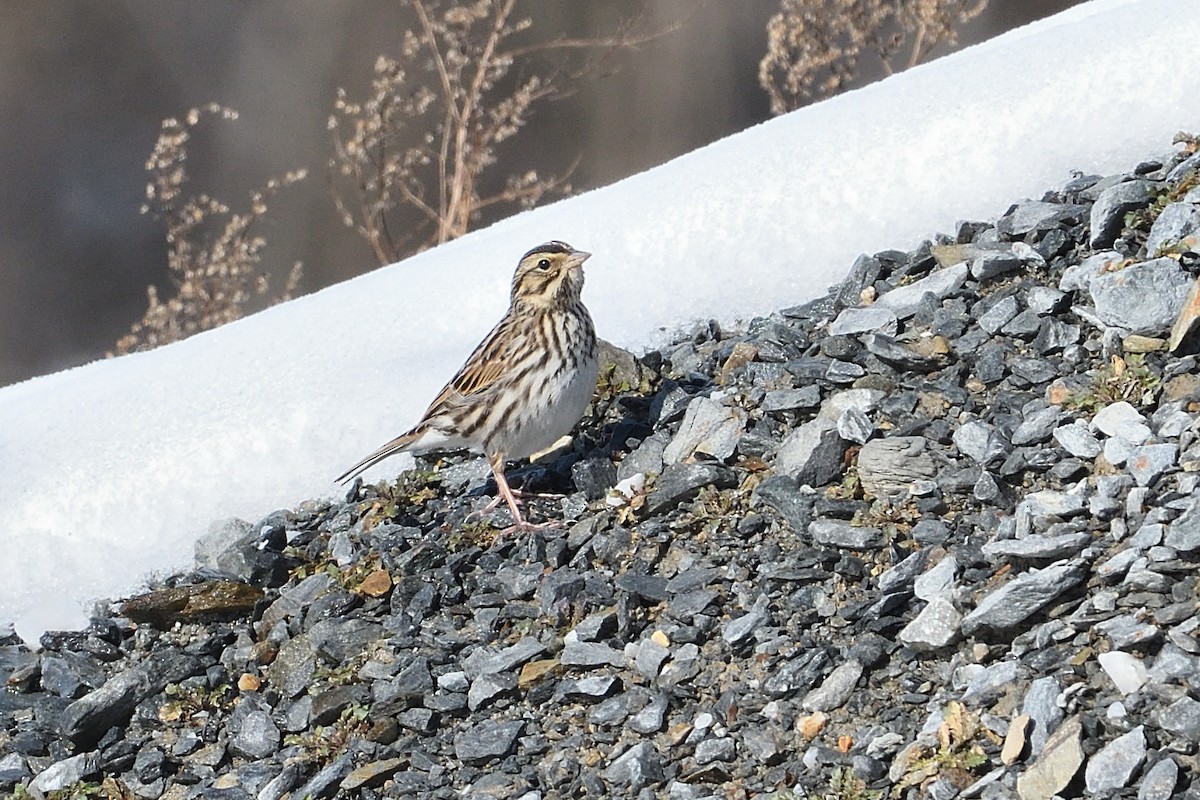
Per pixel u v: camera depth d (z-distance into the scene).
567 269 10.59
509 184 21.67
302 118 33.84
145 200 32.94
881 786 7.97
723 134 30.34
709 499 10.15
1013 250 10.99
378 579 10.54
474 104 20.61
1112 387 9.62
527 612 9.93
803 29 18.28
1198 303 9.64
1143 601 8.16
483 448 10.95
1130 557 8.36
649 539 10.10
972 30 28.81
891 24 21.05
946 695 8.31
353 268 29.73
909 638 8.59
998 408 9.93
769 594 9.32
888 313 10.92
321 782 9.23
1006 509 9.27
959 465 9.66
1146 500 8.72
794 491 9.83
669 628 9.31
